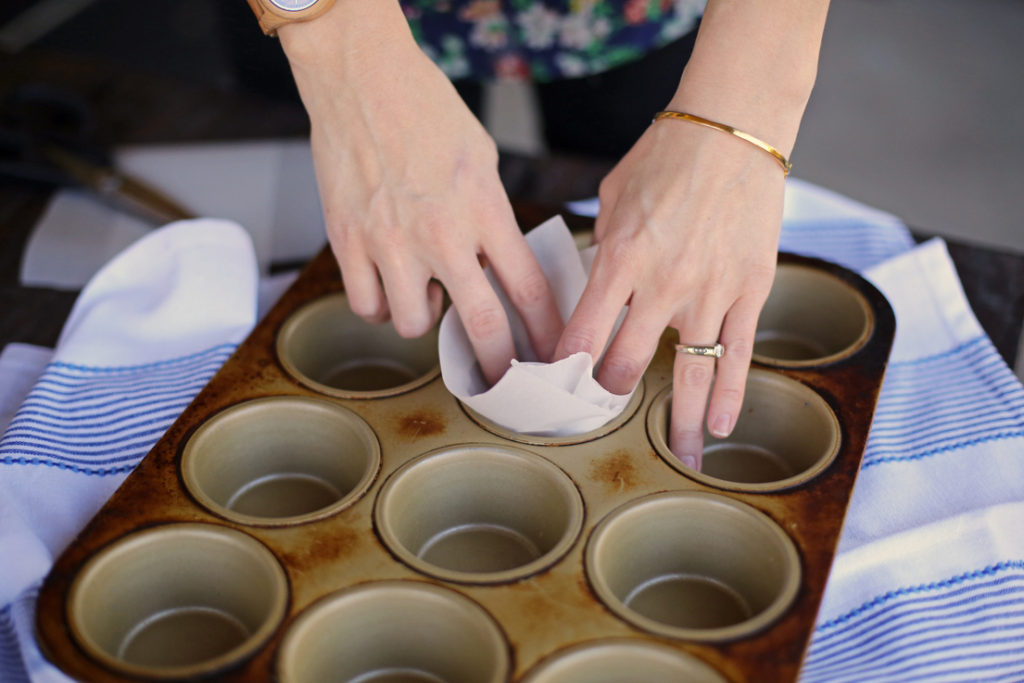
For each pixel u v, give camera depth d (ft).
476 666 1.39
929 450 1.89
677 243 1.69
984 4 9.46
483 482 1.72
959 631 1.51
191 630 1.49
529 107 6.91
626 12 2.93
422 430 1.75
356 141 1.74
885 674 1.43
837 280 2.17
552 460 1.68
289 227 2.88
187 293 2.16
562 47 3.05
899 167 7.17
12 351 2.20
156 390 1.93
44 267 2.70
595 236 1.95
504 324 1.76
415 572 1.44
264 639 1.31
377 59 1.70
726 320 1.78
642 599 1.62
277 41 3.45
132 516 1.50
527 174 2.97
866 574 1.61
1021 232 6.47
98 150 3.16
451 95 1.77
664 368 1.97
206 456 1.69
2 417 2.03
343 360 2.18
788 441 1.92
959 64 8.53
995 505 1.68
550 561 1.47
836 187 6.89
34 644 1.30
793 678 1.26
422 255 1.77
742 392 1.76
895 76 8.37
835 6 9.43
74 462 1.76
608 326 1.71
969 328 2.21
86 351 2.05
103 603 1.40
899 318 2.28
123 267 2.29
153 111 3.49
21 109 3.26
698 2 2.99
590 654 1.30
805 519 1.55
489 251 1.77
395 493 1.60
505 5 2.90
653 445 1.73
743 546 1.57
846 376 1.91
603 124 3.44
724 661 1.29
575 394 1.66
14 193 3.03
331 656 1.41
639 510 1.58
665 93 3.29
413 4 2.85
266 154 3.25
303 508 1.78
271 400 1.79
